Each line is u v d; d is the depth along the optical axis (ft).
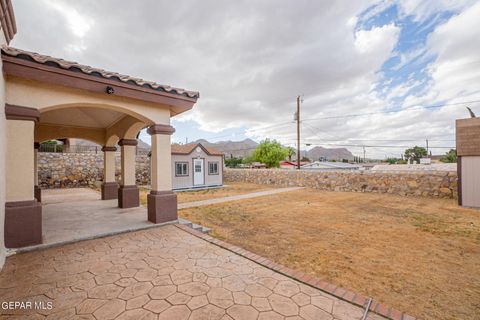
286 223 19.84
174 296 7.49
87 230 14.79
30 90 12.03
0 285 8.11
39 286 8.07
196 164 52.24
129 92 15.31
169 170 17.76
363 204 29.19
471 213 23.65
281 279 8.77
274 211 25.13
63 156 50.65
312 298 7.46
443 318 7.05
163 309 6.76
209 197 37.19
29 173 11.89
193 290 7.88
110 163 30.45
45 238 13.03
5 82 11.21
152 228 15.99
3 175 10.42
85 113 22.66
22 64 11.21
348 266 11.02
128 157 24.20
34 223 11.95
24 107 11.76
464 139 27.35
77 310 6.69
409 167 54.49
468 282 9.41
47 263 10.07
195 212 24.73
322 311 6.73
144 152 71.20
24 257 10.68
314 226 18.78
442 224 19.27
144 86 15.83
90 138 28.89
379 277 9.86
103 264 10.00
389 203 29.84
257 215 23.16
